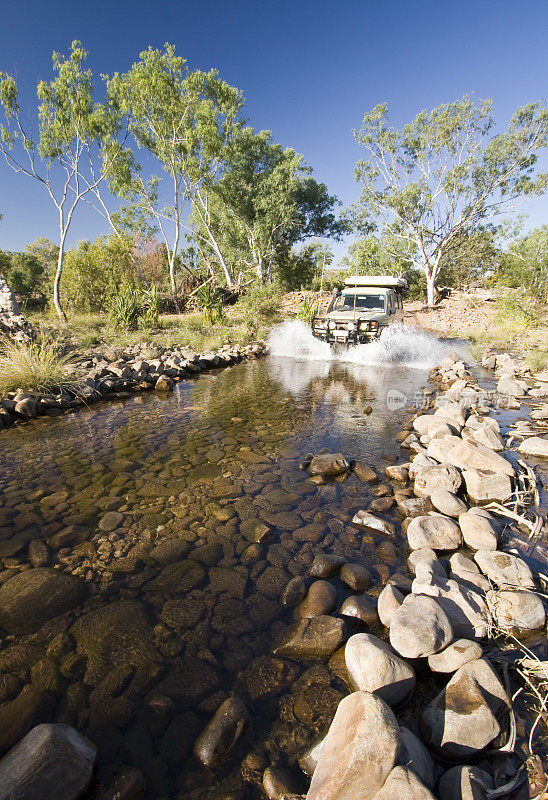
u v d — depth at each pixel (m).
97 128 15.30
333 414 6.02
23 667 1.92
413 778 1.29
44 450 4.72
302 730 1.66
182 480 3.92
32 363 6.83
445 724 1.60
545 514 3.22
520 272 24.91
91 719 1.69
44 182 14.70
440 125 25.80
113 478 3.98
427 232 28.62
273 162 26.48
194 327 14.66
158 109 19.78
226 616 2.26
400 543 2.91
